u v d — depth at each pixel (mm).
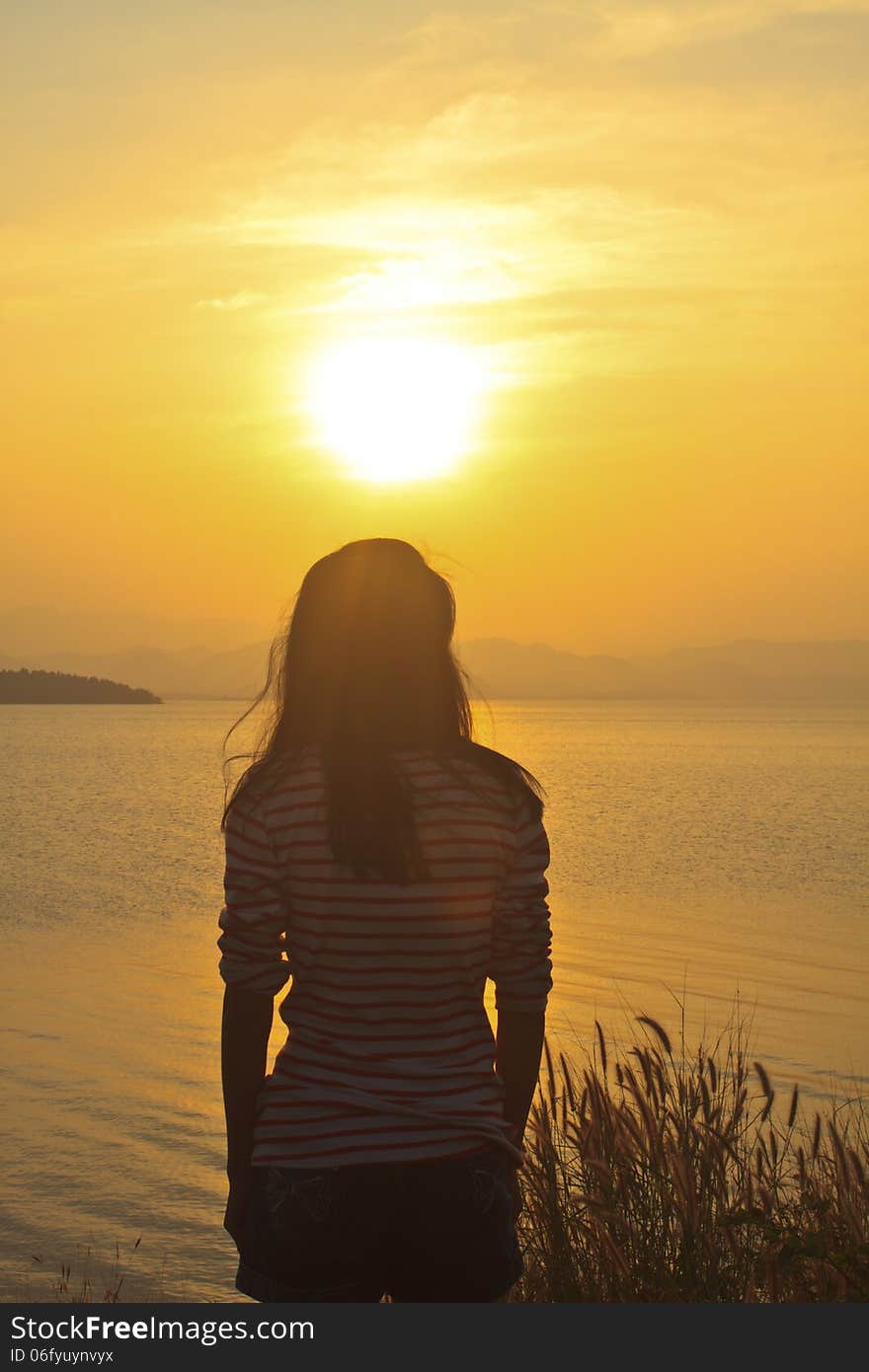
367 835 2244
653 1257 3861
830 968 23062
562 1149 4500
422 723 2359
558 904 32656
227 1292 8703
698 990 20703
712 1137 4207
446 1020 2307
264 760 2391
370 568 2434
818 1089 12820
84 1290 8172
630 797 74938
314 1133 2225
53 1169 11812
